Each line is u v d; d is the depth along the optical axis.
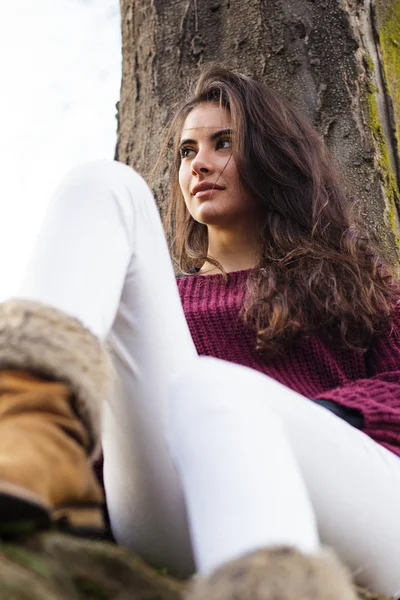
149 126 3.16
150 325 1.40
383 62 3.06
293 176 2.18
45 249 1.25
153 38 3.19
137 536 1.40
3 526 0.96
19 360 1.07
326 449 1.28
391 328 1.92
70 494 1.04
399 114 3.07
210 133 2.16
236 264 2.14
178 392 1.12
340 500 1.30
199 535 1.02
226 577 0.91
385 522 1.34
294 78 2.98
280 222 2.10
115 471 1.41
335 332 1.88
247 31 3.04
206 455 1.05
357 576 1.38
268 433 1.07
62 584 0.95
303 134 2.27
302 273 1.94
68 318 1.14
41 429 1.03
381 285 2.02
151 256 1.41
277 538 0.96
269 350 1.81
